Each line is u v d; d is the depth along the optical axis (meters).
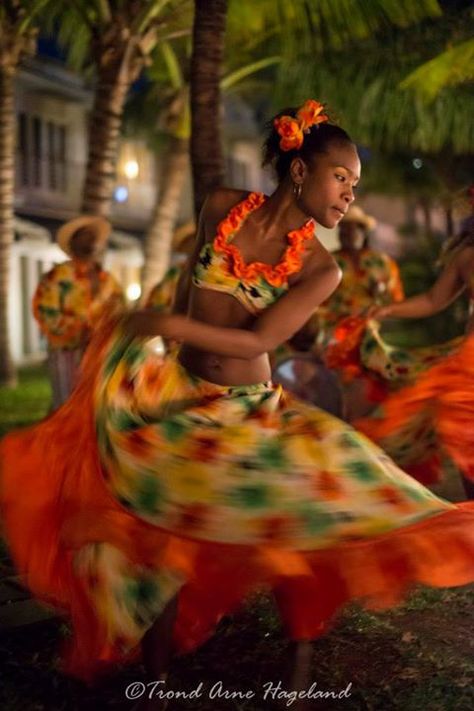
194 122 7.70
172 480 3.23
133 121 20.72
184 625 3.56
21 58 13.53
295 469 3.26
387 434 4.94
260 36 11.09
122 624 3.05
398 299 8.67
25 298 22.77
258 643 4.22
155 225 16.20
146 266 16.30
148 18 11.61
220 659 4.10
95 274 8.55
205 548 3.12
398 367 6.34
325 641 4.25
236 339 3.35
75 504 3.32
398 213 28.84
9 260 14.27
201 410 3.40
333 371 6.95
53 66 23.38
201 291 3.55
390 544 3.09
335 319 8.48
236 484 3.22
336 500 3.20
